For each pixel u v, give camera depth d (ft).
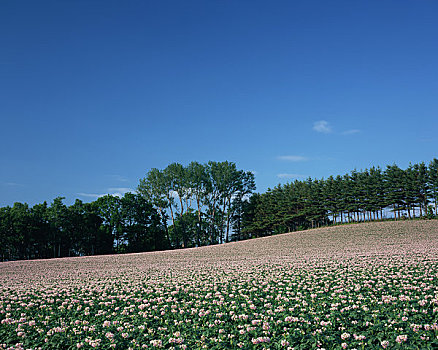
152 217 262.06
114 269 104.99
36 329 38.17
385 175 273.33
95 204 250.78
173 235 287.89
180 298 53.11
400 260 79.97
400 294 46.50
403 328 32.07
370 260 85.15
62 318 43.21
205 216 292.40
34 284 75.25
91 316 44.39
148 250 255.50
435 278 55.83
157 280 71.87
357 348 28.60
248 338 32.24
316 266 81.20
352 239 163.94
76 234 244.01
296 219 324.39
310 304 43.47
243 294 53.16
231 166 288.92
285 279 65.26
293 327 34.55
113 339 32.76
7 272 110.83
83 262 137.69
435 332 29.99
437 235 154.71
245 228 327.06
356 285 52.34
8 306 50.14
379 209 272.31
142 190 265.95
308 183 334.03
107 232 243.19
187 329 35.94
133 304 49.90
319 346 29.40
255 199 349.41
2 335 36.99
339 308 41.22
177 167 271.49
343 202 286.05
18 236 226.79
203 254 153.28
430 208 247.50
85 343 32.37
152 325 38.14
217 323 36.99
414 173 260.21
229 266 94.22
